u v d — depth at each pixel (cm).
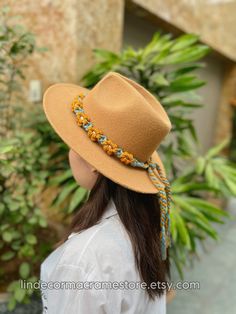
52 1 148
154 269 52
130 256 49
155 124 50
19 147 125
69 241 53
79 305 46
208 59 321
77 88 72
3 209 120
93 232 50
